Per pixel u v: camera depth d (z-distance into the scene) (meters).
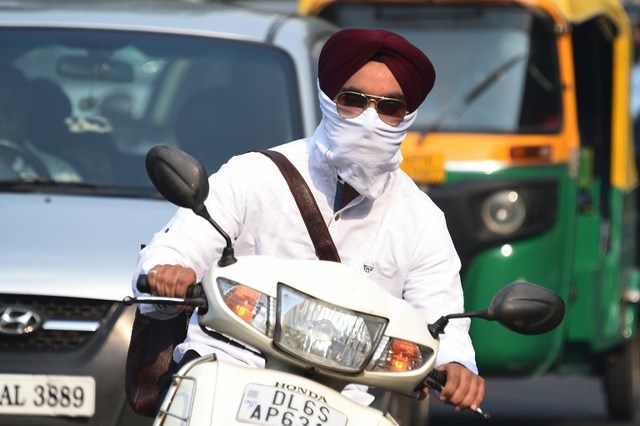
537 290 12.03
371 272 13.45
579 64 35.16
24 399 17.28
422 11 31.83
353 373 11.51
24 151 20.31
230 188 13.23
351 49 12.66
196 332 13.12
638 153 40.53
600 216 33.78
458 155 30.08
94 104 21.00
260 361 12.86
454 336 13.11
